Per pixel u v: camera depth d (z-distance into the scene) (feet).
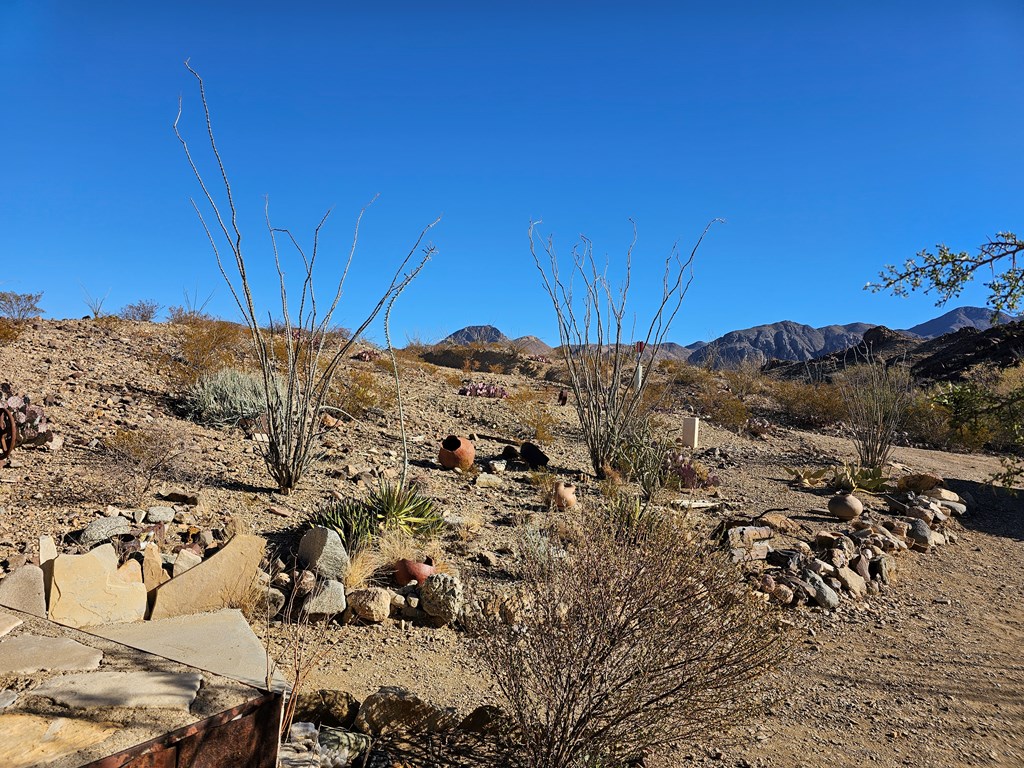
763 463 44.96
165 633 13.80
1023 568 30.27
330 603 17.74
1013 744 15.29
